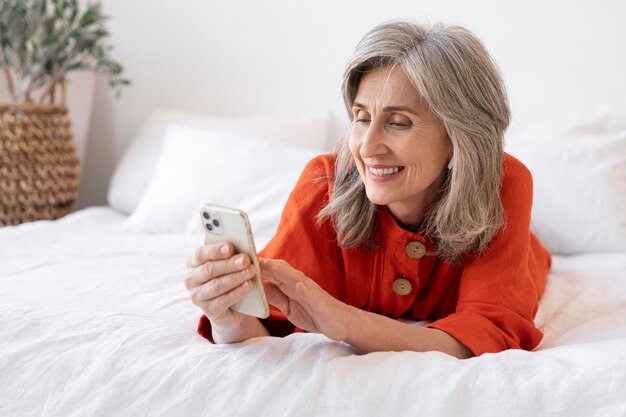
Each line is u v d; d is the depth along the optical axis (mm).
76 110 2746
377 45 1056
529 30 2295
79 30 2467
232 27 2617
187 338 1032
